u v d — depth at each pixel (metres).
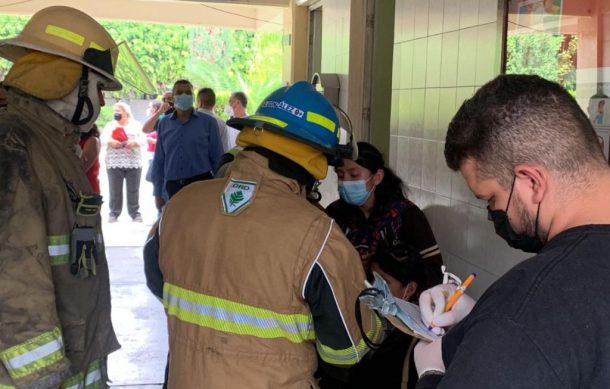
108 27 18.81
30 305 1.51
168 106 7.48
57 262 1.69
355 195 2.48
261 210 1.48
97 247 1.80
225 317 1.47
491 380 0.83
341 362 1.52
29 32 1.78
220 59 19.70
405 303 1.43
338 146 1.62
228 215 1.50
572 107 0.95
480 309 0.91
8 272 1.50
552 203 0.95
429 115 3.10
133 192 7.71
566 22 2.04
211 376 1.48
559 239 0.92
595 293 0.84
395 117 3.59
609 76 1.85
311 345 1.57
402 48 3.47
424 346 1.24
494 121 0.97
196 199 1.58
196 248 1.53
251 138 1.56
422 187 3.20
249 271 1.45
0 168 1.54
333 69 4.97
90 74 1.83
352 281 1.49
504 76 1.02
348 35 4.42
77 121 1.82
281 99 1.57
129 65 2.14
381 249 2.10
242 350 1.46
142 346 3.86
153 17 8.98
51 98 1.74
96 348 1.89
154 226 1.78
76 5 8.77
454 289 1.35
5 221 1.51
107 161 7.61
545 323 0.83
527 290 0.86
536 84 0.97
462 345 0.89
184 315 1.55
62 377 1.55
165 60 19.39
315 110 1.57
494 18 2.47
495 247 2.49
